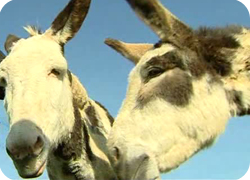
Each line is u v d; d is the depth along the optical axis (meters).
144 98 2.85
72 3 2.90
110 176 2.98
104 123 3.19
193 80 2.87
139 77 2.89
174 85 2.85
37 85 2.71
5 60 2.78
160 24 2.89
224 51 2.93
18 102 2.66
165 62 2.87
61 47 2.90
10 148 2.57
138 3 2.87
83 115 3.03
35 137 2.60
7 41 3.04
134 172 2.78
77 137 2.90
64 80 2.83
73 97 2.94
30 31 3.01
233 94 2.93
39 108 2.68
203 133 2.86
